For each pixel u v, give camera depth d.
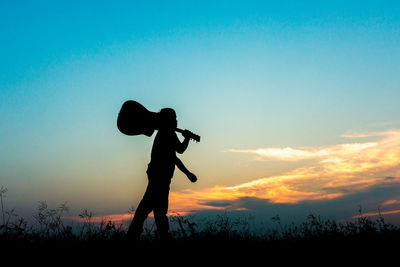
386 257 4.74
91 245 4.70
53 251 4.50
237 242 5.17
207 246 4.86
